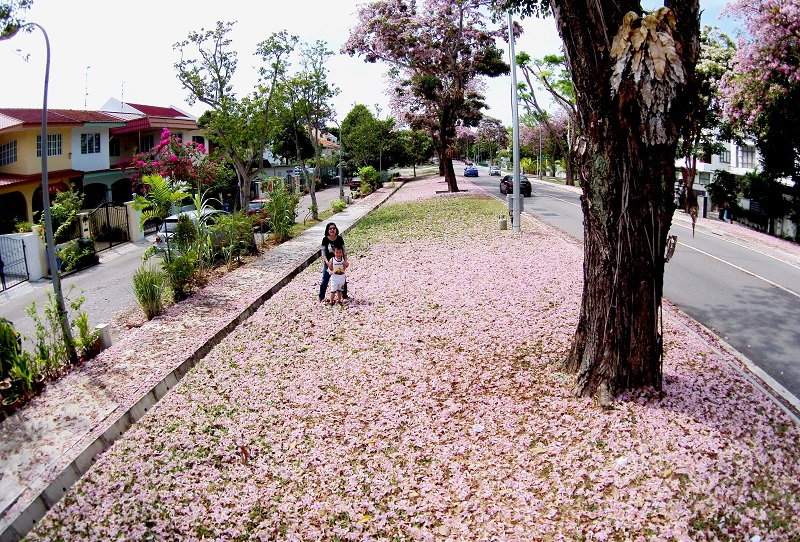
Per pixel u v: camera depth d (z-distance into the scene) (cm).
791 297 1297
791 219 2195
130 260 2184
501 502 577
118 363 952
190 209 3059
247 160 2691
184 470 654
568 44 691
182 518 571
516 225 2092
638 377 755
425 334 1042
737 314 1177
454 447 677
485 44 3562
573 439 670
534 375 842
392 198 4122
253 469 654
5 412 805
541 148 6316
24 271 1858
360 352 977
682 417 696
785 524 520
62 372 943
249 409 793
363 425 740
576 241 1947
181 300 1380
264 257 1909
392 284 1402
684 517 529
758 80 2112
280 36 2441
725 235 2209
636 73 646
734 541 504
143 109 4353
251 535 546
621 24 664
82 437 722
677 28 672
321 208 3759
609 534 518
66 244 2030
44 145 996
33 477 640
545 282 1334
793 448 637
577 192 4169
